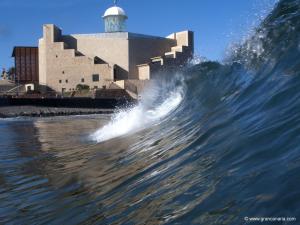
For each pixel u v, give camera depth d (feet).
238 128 16.26
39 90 232.94
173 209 11.32
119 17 260.62
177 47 247.70
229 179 11.65
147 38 247.50
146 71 231.91
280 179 10.05
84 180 18.98
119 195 14.80
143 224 11.05
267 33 23.47
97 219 12.91
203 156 15.31
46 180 20.74
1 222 15.01
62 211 14.92
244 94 20.53
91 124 66.59
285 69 19.33
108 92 204.23
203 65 30.60
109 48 241.55
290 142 12.14
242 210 9.46
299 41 20.36
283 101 16.19
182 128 22.59
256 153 12.64
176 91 32.71
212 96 25.05
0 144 40.14
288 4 24.53
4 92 225.76
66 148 31.86
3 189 19.89
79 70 231.91
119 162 20.61
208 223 9.61
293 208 8.57
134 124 32.30
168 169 15.66
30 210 15.89
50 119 103.24
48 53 236.22
